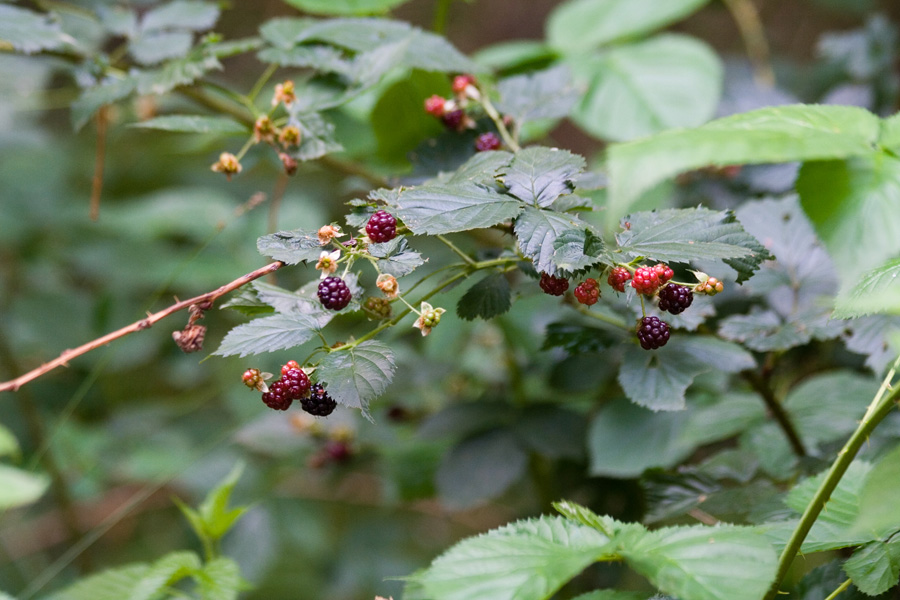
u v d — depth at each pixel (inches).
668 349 53.8
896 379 55.2
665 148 47.1
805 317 55.1
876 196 47.4
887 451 54.6
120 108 81.7
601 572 61.6
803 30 135.0
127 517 96.6
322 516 93.3
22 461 81.7
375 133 59.6
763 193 64.5
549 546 48.0
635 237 50.2
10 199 102.4
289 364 49.7
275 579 89.7
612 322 54.8
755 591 46.5
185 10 59.3
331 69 55.7
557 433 65.1
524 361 70.2
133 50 58.2
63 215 104.7
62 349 94.4
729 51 136.0
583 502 65.5
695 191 66.2
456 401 70.4
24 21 57.4
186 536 81.7
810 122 48.2
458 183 50.6
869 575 48.9
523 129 61.7
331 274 49.7
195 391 100.7
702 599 46.5
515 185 50.5
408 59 55.9
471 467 64.4
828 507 50.1
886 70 84.4
